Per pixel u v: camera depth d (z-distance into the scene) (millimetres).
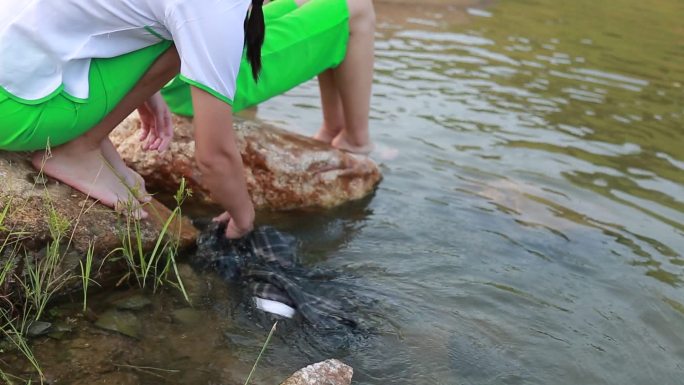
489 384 2600
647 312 3059
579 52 6715
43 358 2486
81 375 2436
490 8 7988
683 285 3258
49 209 2760
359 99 4125
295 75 3854
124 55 2803
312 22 3809
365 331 2820
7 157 2920
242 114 4648
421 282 3186
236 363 2604
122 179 2957
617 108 5406
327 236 3553
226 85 2678
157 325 2750
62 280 2779
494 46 6629
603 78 6047
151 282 3000
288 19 3779
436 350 2742
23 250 2686
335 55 3943
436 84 5527
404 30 6836
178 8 2584
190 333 2730
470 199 3947
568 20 7820
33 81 2654
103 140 3088
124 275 2980
